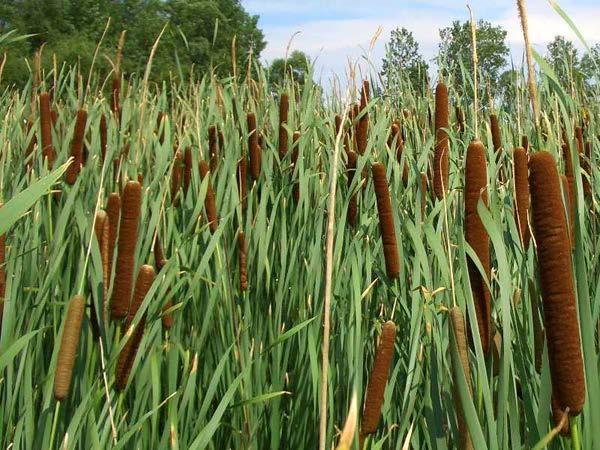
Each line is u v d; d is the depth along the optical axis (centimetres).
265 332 122
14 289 100
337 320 114
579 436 64
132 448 97
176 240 128
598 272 120
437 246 90
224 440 116
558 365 59
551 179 58
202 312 128
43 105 161
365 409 80
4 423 98
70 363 79
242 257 128
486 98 243
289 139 181
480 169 75
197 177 148
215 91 206
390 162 151
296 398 114
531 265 98
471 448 72
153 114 199
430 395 85
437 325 90
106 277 90
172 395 92
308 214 145
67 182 141
